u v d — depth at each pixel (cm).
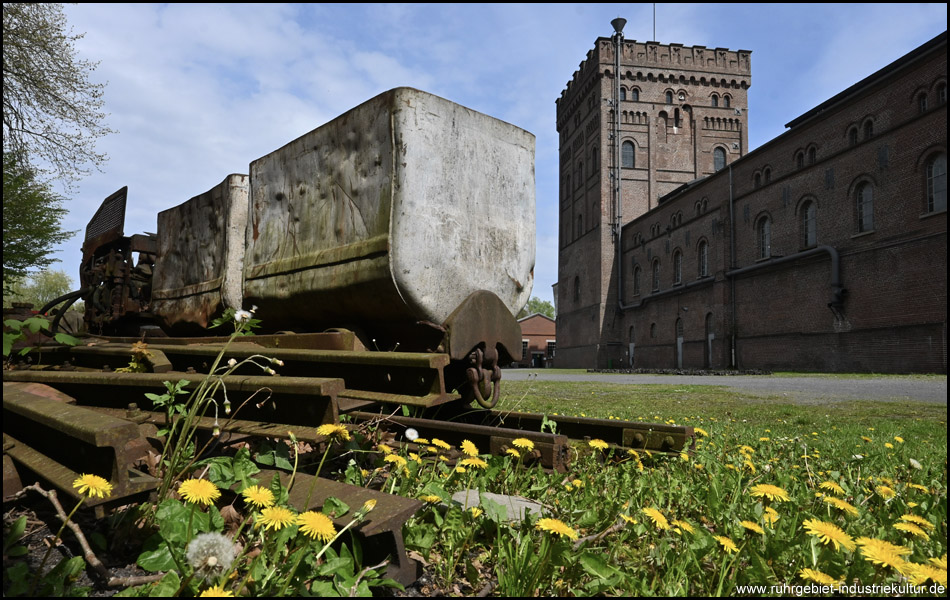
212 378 255
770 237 3122
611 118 4959
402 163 318
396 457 242
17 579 142
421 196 325
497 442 305
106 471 169
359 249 332
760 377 2316
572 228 5612
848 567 183
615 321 4841
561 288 5897
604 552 196
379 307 339
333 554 156
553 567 173
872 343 2456
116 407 296
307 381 238
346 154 352
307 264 367
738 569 184
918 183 2270
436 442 279
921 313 2238
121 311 576
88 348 381
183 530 156
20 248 1577
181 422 261
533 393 1282
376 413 357
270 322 427
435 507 208
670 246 4100
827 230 2722
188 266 500
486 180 371
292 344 377
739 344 3353
